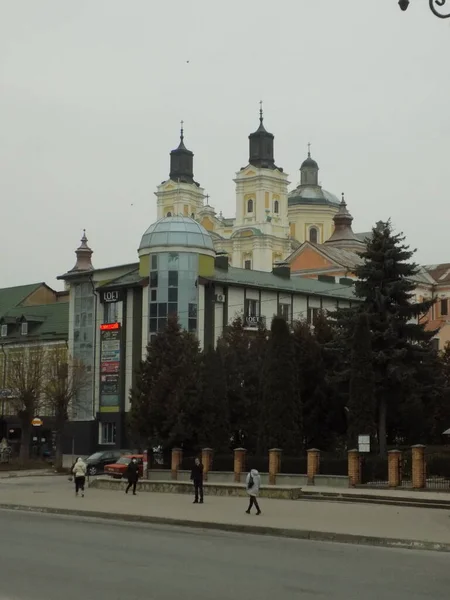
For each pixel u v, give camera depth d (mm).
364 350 43438
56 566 15500
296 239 130875
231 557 17359
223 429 48000
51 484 48281
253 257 121188
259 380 47031
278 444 44312
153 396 49188
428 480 36969
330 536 22000
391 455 37156
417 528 23219
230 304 68375
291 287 72938
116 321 69688
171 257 66562
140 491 40938
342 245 102625
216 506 31266
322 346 50344
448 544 19797
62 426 62125
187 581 13883
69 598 12242
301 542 21344
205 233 68312
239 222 126688
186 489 39500
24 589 12984
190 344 51062
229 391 50375
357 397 43062
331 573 15133
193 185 137625
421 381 46906
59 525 24828
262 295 70625
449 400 50219
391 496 32500
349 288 78438
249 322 66938
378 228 48062
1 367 76812
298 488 35344
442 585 13906
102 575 14445
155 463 50531
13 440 73562
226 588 13211
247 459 43812
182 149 138125
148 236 67750
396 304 47094
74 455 70125
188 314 66000
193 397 48125
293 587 13398
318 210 133000
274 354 45281
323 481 39469
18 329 81250
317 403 49531
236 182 127500
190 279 66438
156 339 51438
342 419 49906
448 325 84375
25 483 49344
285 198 128625
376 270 46906
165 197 137750
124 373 68438
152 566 15656
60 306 82312
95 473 54750
